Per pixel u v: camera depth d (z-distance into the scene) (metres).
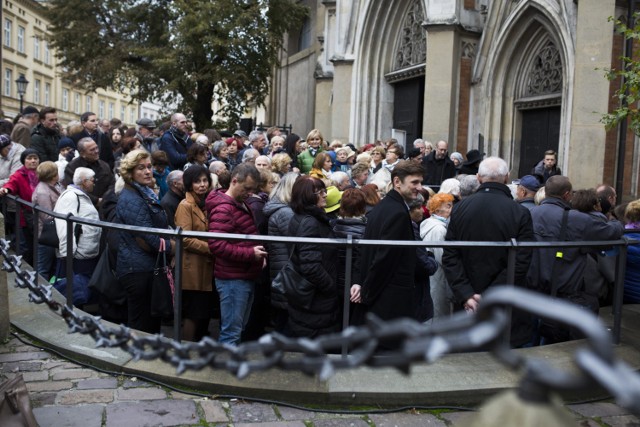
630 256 5.91
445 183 6.78
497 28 14.30
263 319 6.10
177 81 23.81
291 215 5.30
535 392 0.92
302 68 27.33
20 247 7.14
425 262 4.87
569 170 11.82
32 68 51.06
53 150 9.25
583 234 5.23
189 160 7.83
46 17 27.67
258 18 24.28
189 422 3.80
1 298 5.04
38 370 4.55
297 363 1.20
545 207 5.43
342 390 4.05
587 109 11.59
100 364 4.58
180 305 4.46
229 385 4.15
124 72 26.16
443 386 4.11
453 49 14.56
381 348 4.21
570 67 12.05
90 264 6.22
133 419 3.80
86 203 6.21
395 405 4.08
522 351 4.65
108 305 5.86
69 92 59.41
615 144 11.66
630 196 11.84
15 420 3.07
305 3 26.92
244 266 4.95
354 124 18.91
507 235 4.49
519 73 14.27
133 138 8.67
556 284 5.21
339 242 4.16
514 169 14.48
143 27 27.11
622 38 11.42
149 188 5.59
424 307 4.97
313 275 4.71
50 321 5.33
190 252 5.28
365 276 4.49
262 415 3.93
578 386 0.84
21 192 7.62
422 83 17.41
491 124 14.59
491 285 4.51
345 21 19.00
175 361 1.50
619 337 4.93
